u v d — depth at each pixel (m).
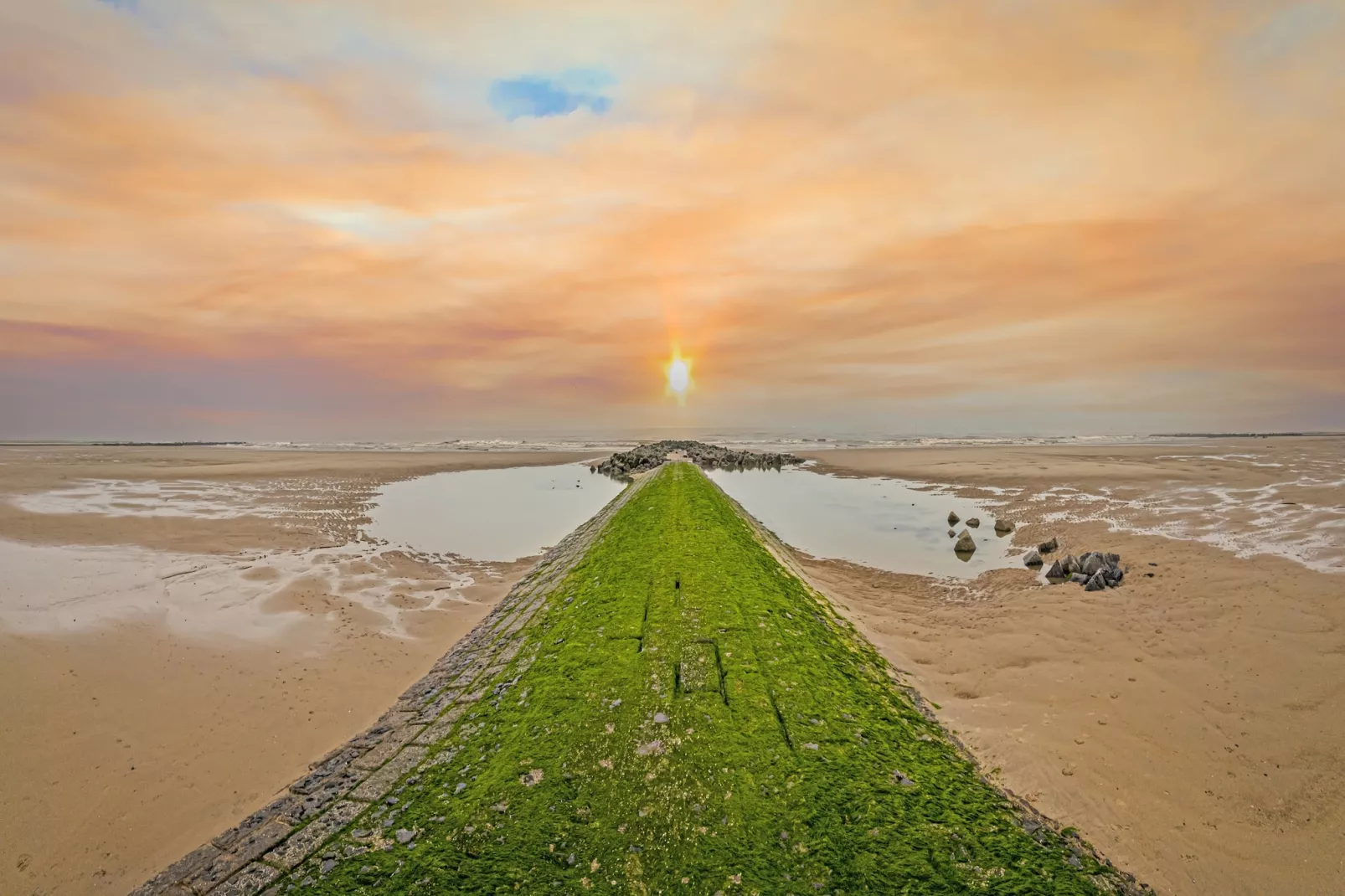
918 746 8.46
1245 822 7.56
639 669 9.80
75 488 39.53
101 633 14.54
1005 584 18.86
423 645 14.59
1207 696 10.56
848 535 27.03
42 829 8.32
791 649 10.68
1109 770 8.58
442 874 6.11
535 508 35.06
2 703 11.23
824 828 6.44
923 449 83.69
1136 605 15.30
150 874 7.56
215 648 14.00
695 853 6.12
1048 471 47.00
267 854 6.91
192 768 9.64
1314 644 12.17
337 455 75.81
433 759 8.52
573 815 6.74
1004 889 5.82
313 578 19.58
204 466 56.31
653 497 26.66
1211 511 26.84
